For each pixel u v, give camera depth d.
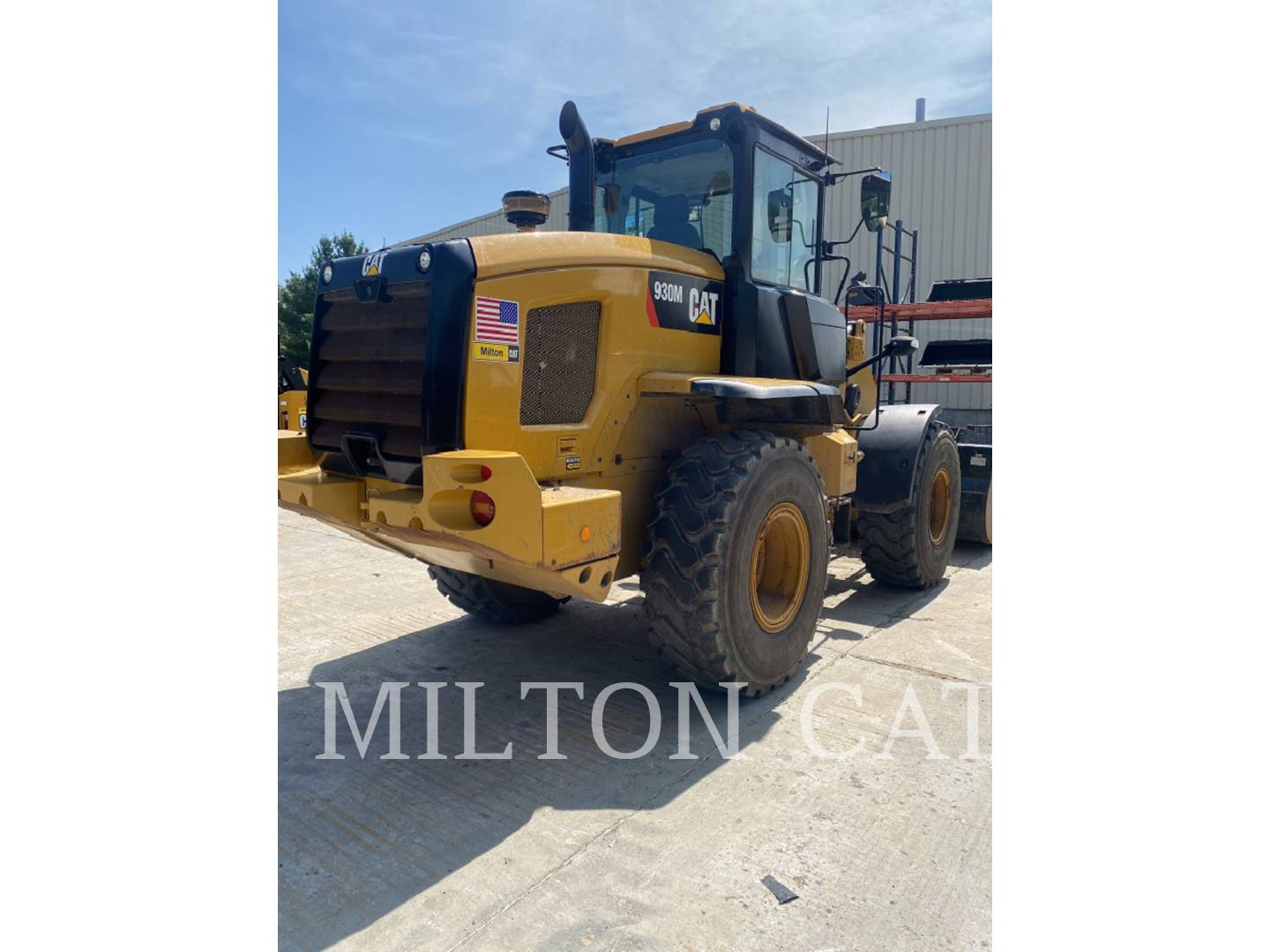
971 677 3.74
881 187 4.42
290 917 2.13
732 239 3.78
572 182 4.20
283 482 3.11
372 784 2.82
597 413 3.21
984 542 6.52
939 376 7.83
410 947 2.02
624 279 3.25
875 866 2.33
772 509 3.40
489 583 4.25
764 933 2.06
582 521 2.72
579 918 2.12
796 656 3.61
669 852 2.40
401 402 2.93
